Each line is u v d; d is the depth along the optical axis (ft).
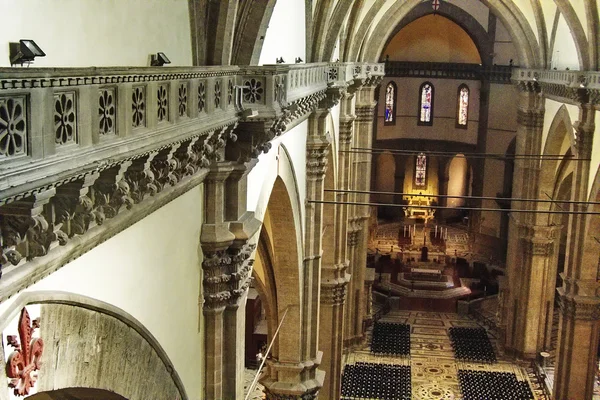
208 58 38.75
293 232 67.31
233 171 40.45
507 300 129.70
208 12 38.09
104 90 22.45
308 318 74.18
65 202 21.08
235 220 41.24
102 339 26.63
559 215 120.16
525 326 123.03
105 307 26.37
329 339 95.91
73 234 22.44
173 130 28.09
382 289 158.71
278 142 55.88
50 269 21.84
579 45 95.20
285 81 42.80
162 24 32.83
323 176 74.64
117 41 27.68
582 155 95.66
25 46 19.27
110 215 24.97
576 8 93.45
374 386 112.47
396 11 112.37
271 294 71.61
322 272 94.99
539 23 115.96
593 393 108.68
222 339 42.32
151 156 25.93
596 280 97.60
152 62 31.14
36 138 17.98
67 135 20.15
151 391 32.27
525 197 121.49
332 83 69.87
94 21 25.50
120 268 28.48
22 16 20.70
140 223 30.37
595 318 98.27
